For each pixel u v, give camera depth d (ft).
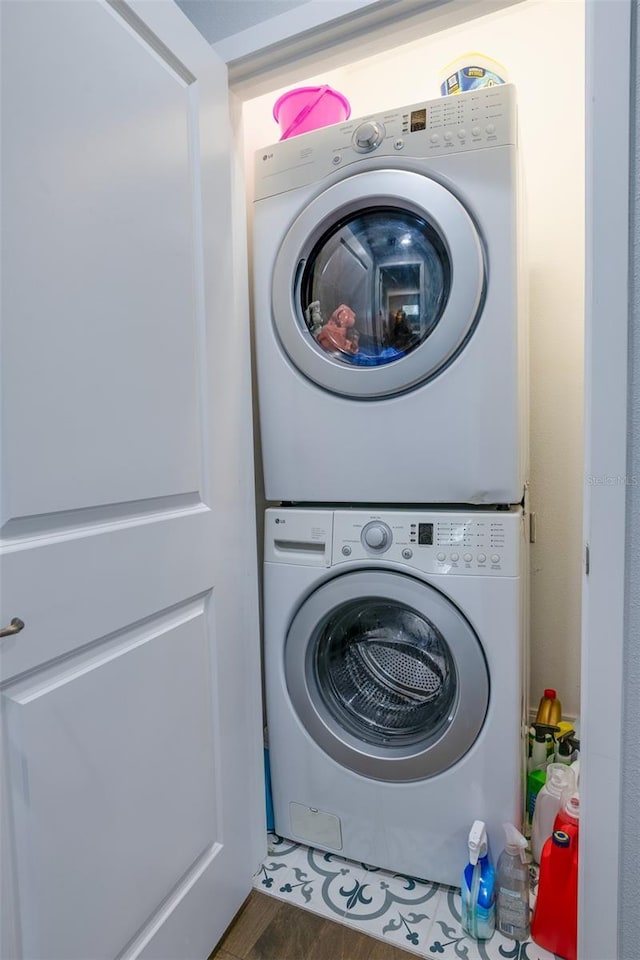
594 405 2.74
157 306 3.06
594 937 2.93
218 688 3.67
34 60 2.31
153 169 3.02
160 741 3.10
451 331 3.53
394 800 3.93
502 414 3.53
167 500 3.20
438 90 5.90
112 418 2.74
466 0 3.23
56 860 2.41
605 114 2.61
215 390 3.62
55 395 2.41
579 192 5.40
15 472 2.23
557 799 4.04
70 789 2.49
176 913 3.21
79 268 2.54
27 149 2.27
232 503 3.86
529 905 3.78
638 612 2.74
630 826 2.84
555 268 5.52
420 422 3.73
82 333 2.55
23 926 2.28
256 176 4.16
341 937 3.66
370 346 4.00
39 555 2.33
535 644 5.87
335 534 3.98
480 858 3.58
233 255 3.96
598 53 2.60
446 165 3.53
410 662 4.06
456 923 3.71
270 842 4.52
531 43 5.51
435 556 3.68
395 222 3.82
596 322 2.71
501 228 3.44
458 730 3.65
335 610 4.03
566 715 5.78
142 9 2.91
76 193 2.52
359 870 4.19
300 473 4.14
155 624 3.11
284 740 4.30
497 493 3.59
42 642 2.34
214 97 3.59
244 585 4.08
